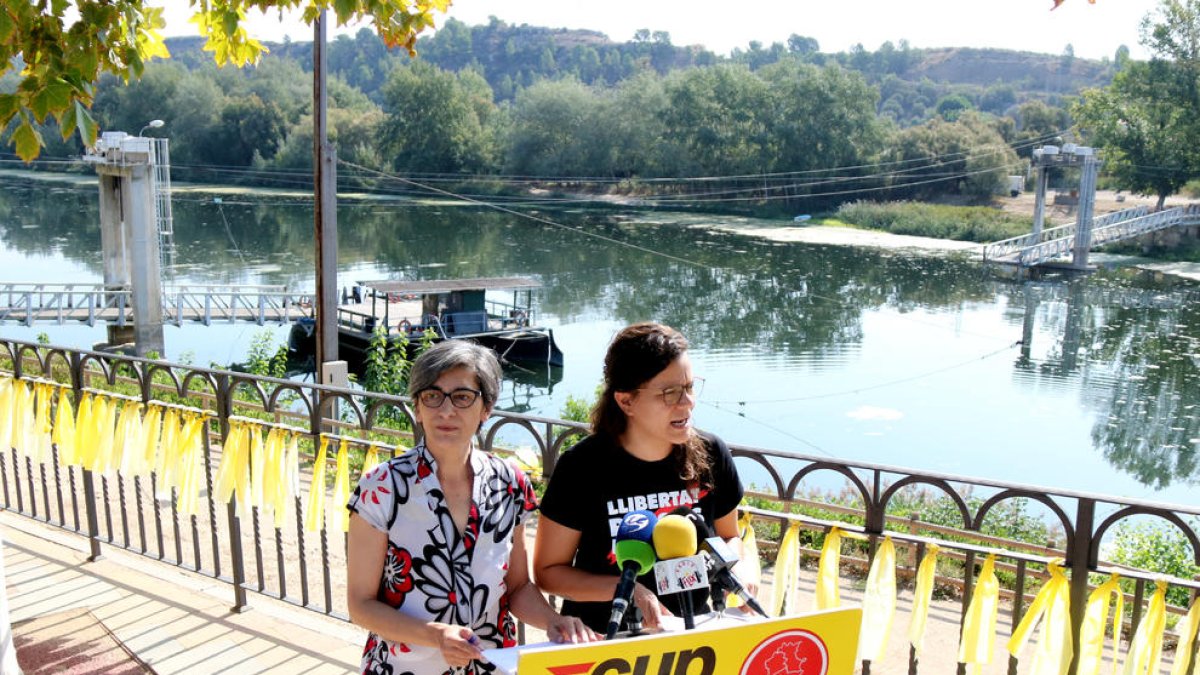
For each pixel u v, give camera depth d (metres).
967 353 36.50
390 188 89.44
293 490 4.41
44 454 5.47
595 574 2.66
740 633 2.20
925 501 11.07
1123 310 44.16
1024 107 100.12
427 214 75.31
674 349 2.58
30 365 13.24
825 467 3.44
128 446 4.98
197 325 39.25
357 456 9.15
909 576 6.83
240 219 69.44
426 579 2.52
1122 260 58.22
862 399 30.28
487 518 2.60
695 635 2.17
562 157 87.06
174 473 4.77
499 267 52.91
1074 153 54.94
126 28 4.46
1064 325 41.09
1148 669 3.17
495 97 190.62
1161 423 28.45
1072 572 3.17
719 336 38.94
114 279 33.31
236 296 34.09
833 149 80.88
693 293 47.06
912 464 24.75
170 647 4.24
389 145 90.44
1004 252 56.72
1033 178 86.06
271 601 4.84
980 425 27.86
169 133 94.81
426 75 89.38
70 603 4.71
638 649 2.14
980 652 3.30
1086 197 54.44
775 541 7.45
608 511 2.67
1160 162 65.12
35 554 5.41
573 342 37.81
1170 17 64.44
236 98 96.44
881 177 80.50
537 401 30.44
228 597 4.86
